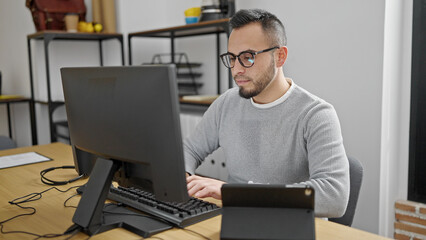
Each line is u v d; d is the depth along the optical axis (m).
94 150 1.12
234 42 1.37
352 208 1.42
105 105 1.03
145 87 0.93
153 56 3.60
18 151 2.14
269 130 1.48
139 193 1.28
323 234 1.05
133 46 3.46
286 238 0.88
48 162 1.88
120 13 3.38
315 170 1.28
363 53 2.15
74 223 1.11
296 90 1.47
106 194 1.08
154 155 0.96
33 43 3.44
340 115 2.30
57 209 1.26
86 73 1.09
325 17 2.29
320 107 1.38
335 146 1.29
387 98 2.14
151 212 1.16
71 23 3.13
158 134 0.94
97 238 1.04
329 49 2.30
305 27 2.40
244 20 1.37
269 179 1.48
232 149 1.58
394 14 2.10
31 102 3.54
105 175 1.07
